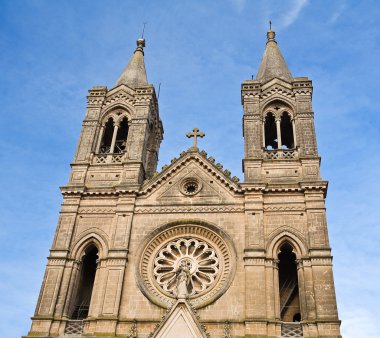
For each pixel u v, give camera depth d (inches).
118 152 2023.9
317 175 1727.4
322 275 1481.3
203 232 1652.3
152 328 1445.6
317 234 1567.4
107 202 1740.9
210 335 1411.2
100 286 1551.4
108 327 1441.9
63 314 1505.9
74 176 1831.9
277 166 1779.0
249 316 1423.5
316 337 1379.2
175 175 1782.7
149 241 1637.6
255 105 1955.0
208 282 1561.3
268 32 2393.0
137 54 2340.1
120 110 2037.4
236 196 1700.3
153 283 1565.0
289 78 2090.3
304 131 1856.5
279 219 1627.7
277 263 1549.0
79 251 1641.2
